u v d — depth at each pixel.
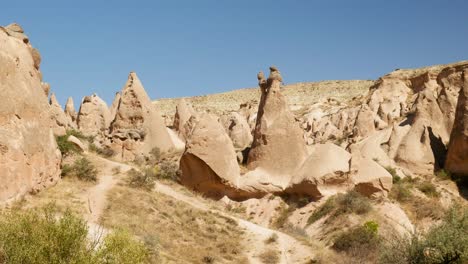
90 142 36.25
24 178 21.09
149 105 38.78
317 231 27.70
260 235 25.42
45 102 24.56
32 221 13.34
